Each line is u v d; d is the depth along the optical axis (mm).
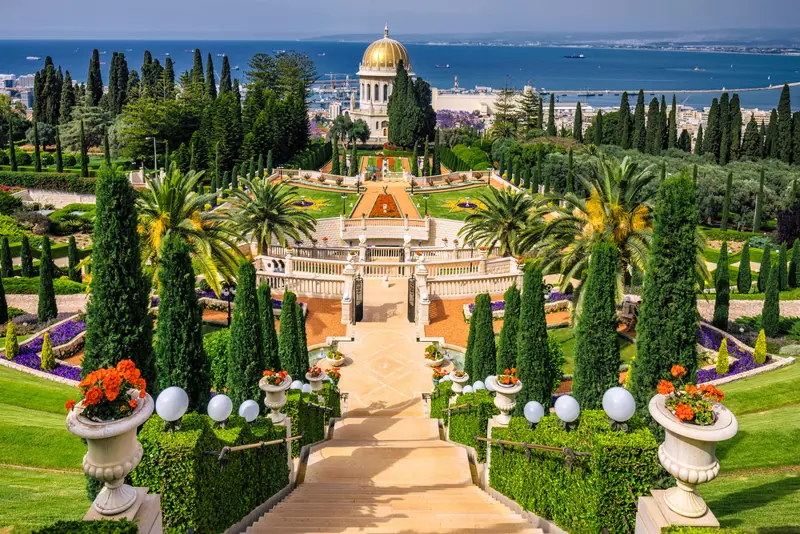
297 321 25938
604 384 17922
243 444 13797
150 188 35469
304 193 89188
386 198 86625
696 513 9344
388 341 37719
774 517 12758
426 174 102500
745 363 33375
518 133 124188
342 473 18906
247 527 13203
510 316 22922
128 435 9227
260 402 19469
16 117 127375
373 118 156125
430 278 43625
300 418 19734
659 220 15352
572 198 33062
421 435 24781
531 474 13867
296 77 138500
